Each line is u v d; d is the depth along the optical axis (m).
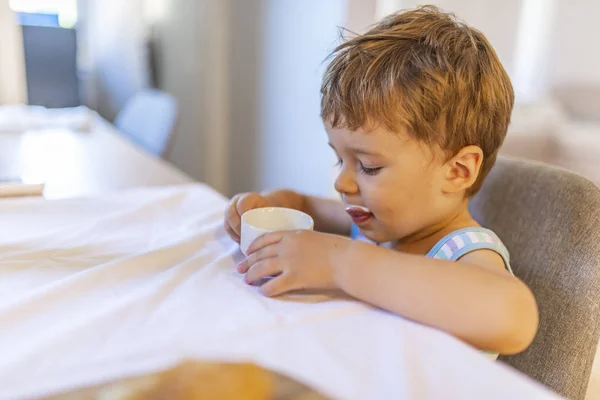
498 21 2.05
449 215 0.66
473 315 0.45
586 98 2.07
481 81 0.60
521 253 0.71
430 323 0.46
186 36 2.34
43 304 0.47
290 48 1.85
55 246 0.63
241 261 0.60
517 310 0.46
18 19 2.20
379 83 0.57
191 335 0.42
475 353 0.41
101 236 0.67
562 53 2.08
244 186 2.30
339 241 0.53
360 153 0.60
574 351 0.63
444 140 0.59
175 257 0.61
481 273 0.48
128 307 0.47
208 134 2.39
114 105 2.48
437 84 0.57
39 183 0.88
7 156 1.25
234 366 0.36
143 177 1.11
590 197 0.66
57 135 1.56
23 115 1.73
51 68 2.21
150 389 0.33
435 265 0.49
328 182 1.72
